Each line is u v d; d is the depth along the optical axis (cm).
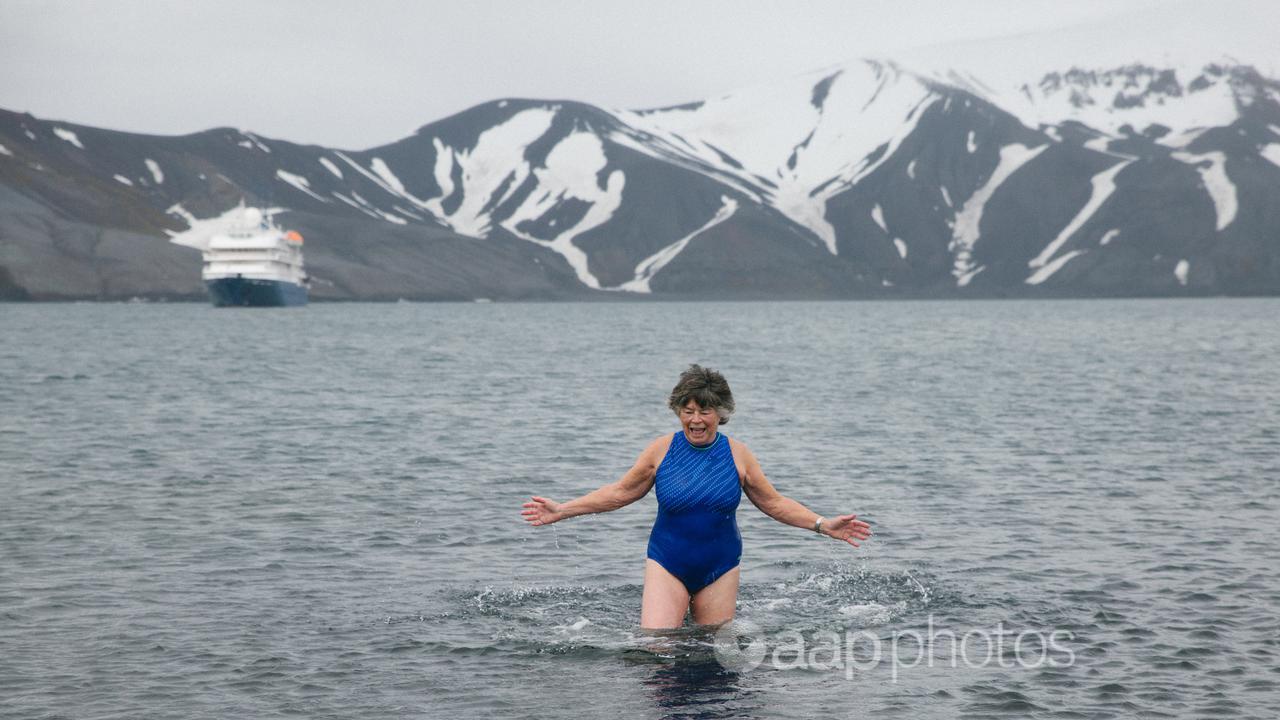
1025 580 1310
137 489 1958
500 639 1084
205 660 1018
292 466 2261
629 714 894
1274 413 3303
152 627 1117
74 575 1330
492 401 3828
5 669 990
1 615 1154
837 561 1413
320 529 1617
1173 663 1012
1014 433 2856
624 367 5938
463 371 5534
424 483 2058
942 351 7600
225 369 5538
